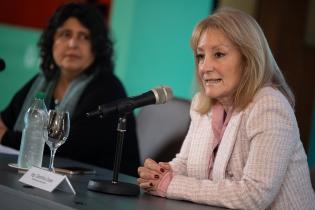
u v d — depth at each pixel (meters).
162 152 4.17
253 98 2.62
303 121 6.87
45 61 4.39
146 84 6.80
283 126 2.50
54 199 2.17
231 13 2.67
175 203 2.43
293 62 6.84
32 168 2.49
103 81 4.18
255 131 2.51
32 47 6.86
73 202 2.16
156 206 2.30
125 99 2.51
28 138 2.88
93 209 2.07
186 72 6.56
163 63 6.73
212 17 2.68
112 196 2.41
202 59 2.72
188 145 2.97
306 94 6.93
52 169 2.76
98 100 4.04
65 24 4.25
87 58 4.24
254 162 2.45
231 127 2.65
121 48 6.86
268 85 2.67
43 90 4.37
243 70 2.64
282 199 2.58
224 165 2.63
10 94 6.79
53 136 2.72
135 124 4.11
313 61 6.93
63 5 4.32
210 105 2.91
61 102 4.16
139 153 4.16
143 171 2.61
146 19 6.85
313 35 6.74
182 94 6.57
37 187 2.38
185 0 6.65
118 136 2.53
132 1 6.88
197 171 2.80
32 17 6.91
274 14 6.76
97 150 3.95
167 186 2.54
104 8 6.73
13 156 3.32
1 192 2.33
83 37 4.24
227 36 2.61
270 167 2.43
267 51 2.69
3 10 6.77
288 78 6.82
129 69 6.86
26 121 2.90
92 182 2.50
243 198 2.40
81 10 4.25
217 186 2.46
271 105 2.54
